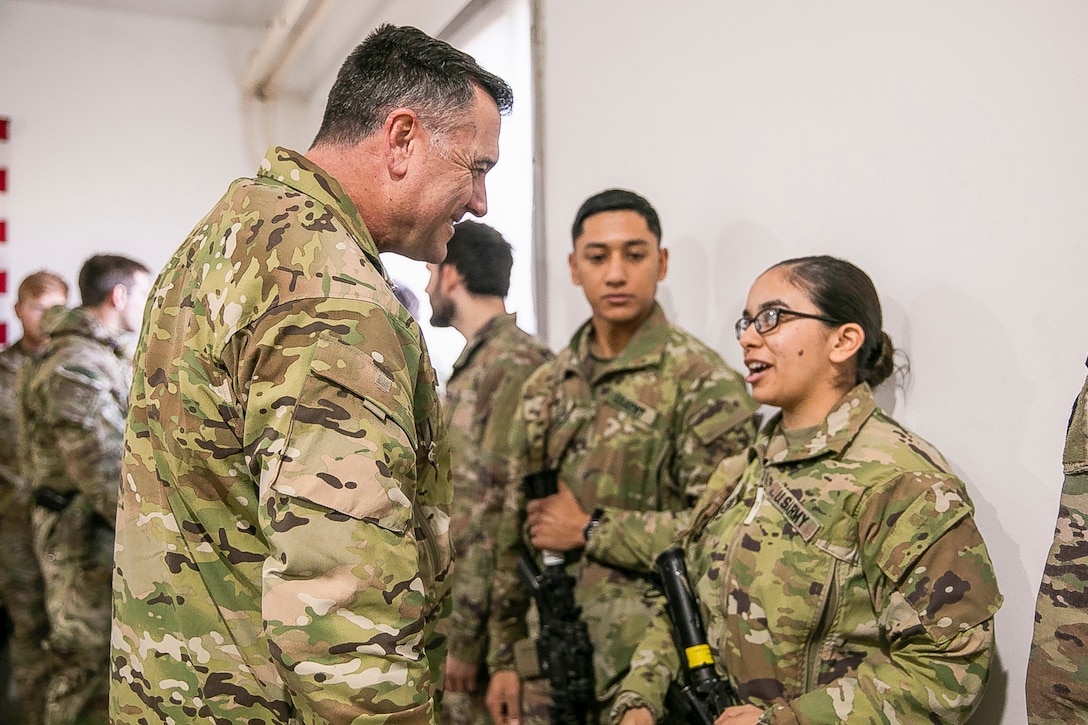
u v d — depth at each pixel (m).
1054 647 0.87
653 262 1.59
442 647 1.06
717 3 1.74
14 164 3.79
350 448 0.74
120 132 3.96
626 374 1.59
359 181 0.92
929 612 0.98
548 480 1.60
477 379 1.78
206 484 0.83
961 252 1.23
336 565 0.72
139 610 0.87
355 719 0.72
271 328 0.76
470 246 1.77
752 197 1.65
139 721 0.87
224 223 0.86
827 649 1.07
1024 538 1.15
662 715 1.22
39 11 3.83
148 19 4.00
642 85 1.99
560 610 1.52
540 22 2.39
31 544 3.04
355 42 3.26
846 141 1.43
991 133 1.19
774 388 1.17
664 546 1.41
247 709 0.85
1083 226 1.07
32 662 2.99
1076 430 0.89
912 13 1.31
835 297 1.15
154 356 0.87
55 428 2.40
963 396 1.23
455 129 0.92
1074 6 1.08
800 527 1.08
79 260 3.89
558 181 2.32
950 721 0.98
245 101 4.14
